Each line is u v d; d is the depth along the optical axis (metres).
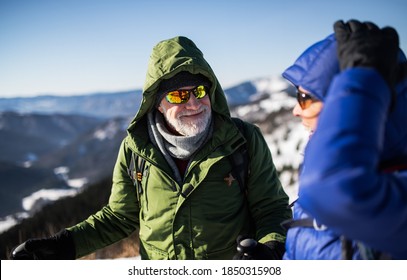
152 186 2.18
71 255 2.10
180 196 2.11
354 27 1.09
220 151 2.12
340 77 1.01
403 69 1.11
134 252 4.83
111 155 153.88
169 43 2.21
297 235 1.37
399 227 0.93
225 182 2.13
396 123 1.09
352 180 0.87
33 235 7.59
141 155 2.20
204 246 2.11
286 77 1.33
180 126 2.14
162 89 2.19
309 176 0.93
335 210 0.90
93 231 2.24
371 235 0.94
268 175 2.21
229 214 2.13
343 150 0.89
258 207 2.20
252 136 2.21
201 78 2.17
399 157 1.10
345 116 0.93
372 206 0.88
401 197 0.93
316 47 1.26
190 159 2.16
